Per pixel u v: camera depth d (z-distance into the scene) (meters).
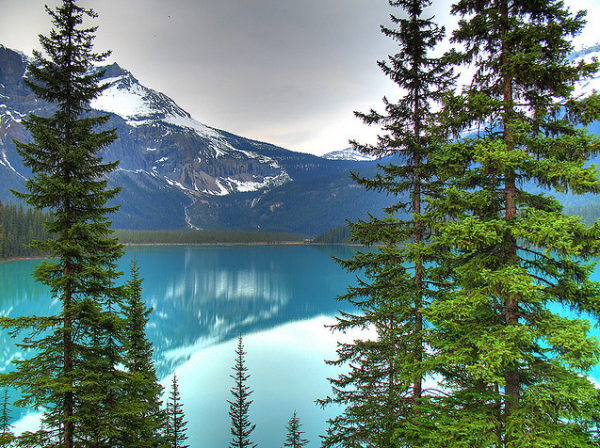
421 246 8.91
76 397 11.52
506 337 7.06
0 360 39.44
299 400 33.41
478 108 8.34
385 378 14.37
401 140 11.91
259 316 71.00
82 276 11.66
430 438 7.48
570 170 6.95
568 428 6.82
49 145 11.35
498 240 7.39
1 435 10.87
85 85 12.30
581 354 6.59
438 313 8.15
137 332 19.25
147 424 12.58
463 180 8.96
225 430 28.09
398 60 12.36
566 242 6.62
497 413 7.75
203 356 46.81
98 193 12.03
